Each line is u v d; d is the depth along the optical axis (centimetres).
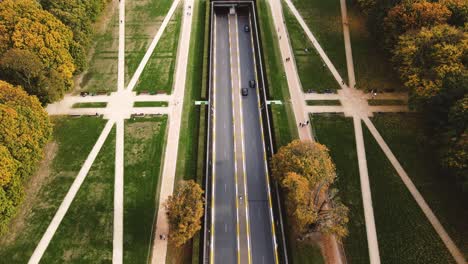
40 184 11131
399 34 13312
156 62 14775
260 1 17375
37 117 10862
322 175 9731
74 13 14075
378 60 14712
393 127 12562
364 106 13300
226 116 13250
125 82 14050
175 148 12075
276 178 10325
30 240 10019
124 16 16675
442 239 10031
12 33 12212
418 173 11344
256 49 15412
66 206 10681
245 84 14288
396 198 10850
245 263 9912
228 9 17438
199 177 11138
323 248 9956
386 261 9725
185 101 13450
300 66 14650
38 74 11781
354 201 10812
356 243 10031
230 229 10531
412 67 12175
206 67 14350
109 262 9694
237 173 11762
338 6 17012
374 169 11506
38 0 13938
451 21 13125
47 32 12494
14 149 9875
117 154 11881
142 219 10469
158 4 17338
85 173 11406
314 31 16000
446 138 10688
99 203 10756
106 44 15412
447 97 11044
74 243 9994
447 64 11531
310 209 9094
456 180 10675
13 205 9819
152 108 13212
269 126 12569
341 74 14338
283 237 10031
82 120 12800
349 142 12212
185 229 9069
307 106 13325
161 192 11006
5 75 11625
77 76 14225
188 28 16200
